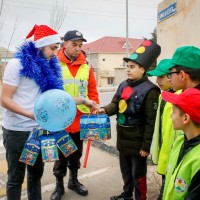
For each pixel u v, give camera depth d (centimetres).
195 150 172
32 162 265
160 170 268
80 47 356
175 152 197
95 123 313
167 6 646
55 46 282
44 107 257
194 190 164
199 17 491
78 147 371
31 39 276
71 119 273
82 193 377
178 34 589
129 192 342
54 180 430
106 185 411
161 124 282
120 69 4144
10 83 260
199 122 172
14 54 270
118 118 325
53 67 298
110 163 500
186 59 222
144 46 314
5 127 276
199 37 492
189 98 175
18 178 284
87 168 476
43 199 371
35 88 273
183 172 173
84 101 329
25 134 274
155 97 299
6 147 279
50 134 274
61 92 268
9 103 260
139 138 309
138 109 302
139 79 308
